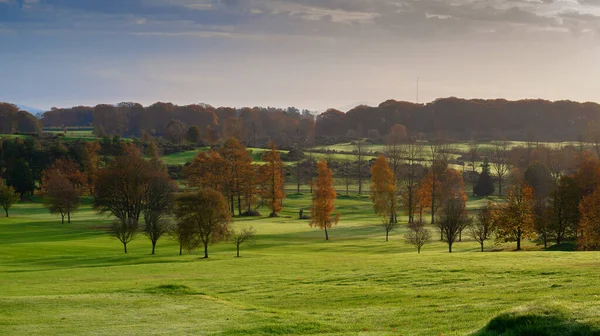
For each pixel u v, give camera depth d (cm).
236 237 7556
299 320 2742
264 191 12019
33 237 8712
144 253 7150
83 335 2498
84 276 4928
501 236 7100
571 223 7150
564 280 3362
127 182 10019
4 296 3634
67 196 10906
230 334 2423
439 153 17375
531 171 12631
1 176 15838
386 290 3581
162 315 2975
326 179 8819
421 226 8419
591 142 19825
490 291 3253
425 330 2328
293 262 5600
